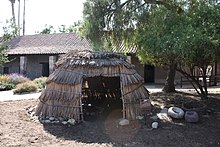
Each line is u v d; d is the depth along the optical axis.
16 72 27.55
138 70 23.16
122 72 9.01
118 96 12.68
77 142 6.66
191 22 8.62
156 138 6.98
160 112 9.56
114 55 9.43
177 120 8.70
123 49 18.58
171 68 13.51
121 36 13.20
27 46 27.80
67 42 27.06
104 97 12.92
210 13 8.50
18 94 16.06
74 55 9.66
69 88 8.70
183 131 7.63
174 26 8.70
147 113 8.98
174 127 8.00
